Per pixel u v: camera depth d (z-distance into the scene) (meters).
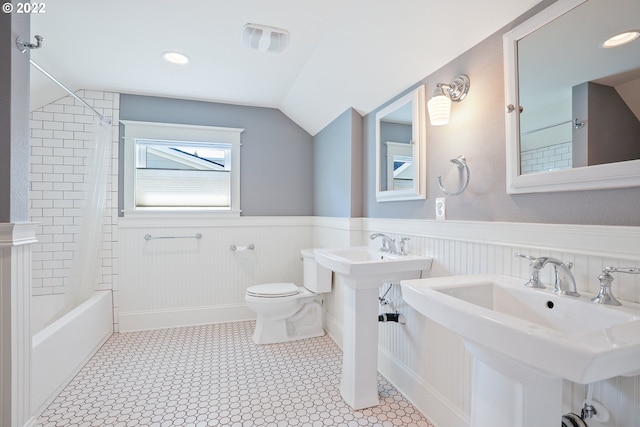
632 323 0.75
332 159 2.90
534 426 0.90
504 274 1.35
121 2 1.68
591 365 0.60
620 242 0.97
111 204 2.85
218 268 3.14
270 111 3.34
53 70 2.38
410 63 1.84
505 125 1.34
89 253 2.52
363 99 2.36
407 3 1.53
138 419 1.68
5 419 1.35
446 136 1.69
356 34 1.86
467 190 1.56
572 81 1.10
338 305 2.69
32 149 2.64
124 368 2.22
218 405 1.80
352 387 1.79
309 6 1.72
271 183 3.33
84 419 1.67
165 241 2.99
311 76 2.47
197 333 2.88
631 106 0.94
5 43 1.35
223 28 1.92
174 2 1.68
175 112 3.05
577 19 1.08
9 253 1.36
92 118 2.79
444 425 1.60
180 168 3.11
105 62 2.33
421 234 1.84
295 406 1.80
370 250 2.20
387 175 2.20
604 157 1.00
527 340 0.71
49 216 2.67
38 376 1.69
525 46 1.26
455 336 1.55
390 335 2.11
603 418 0.97
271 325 2.70
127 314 2.90
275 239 3.31
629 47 0.95
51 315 2.65
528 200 1.26
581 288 1.07
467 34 1.50
